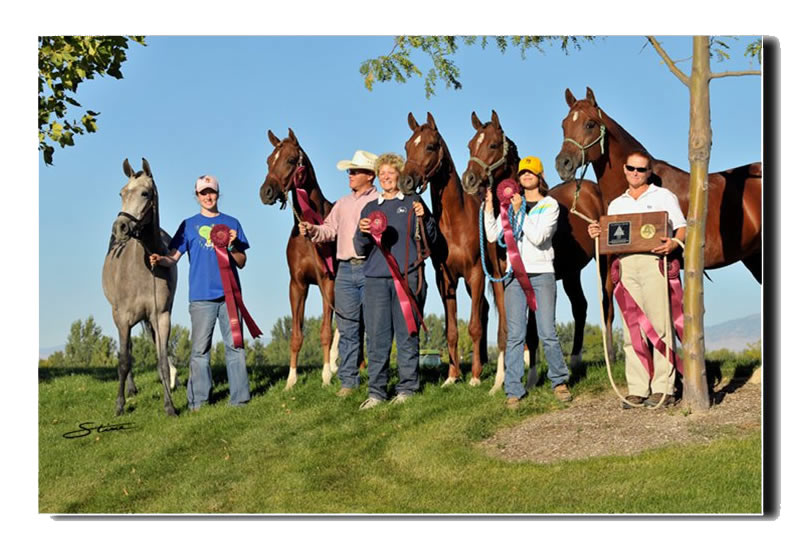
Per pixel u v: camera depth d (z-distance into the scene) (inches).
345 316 331.6
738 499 222.2
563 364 294.0
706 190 269.1
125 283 339.0
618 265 281.6
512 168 316.8
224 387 378.9
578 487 233.9
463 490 240.4
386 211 311.1
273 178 343.9
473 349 326.0
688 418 266.1
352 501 241.4
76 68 382.0
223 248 333.1
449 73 362.6
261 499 248.1
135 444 303.9
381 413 303.1
